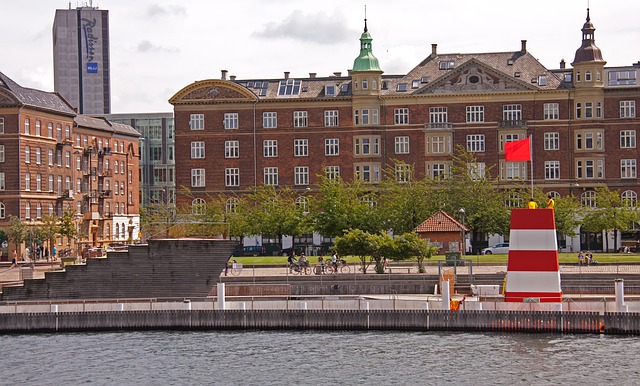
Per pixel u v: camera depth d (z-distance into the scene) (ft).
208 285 286.46
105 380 207.92
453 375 206.18
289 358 225.15
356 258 385.09
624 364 213.05
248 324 263.49
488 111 472.85
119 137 573.74
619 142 467.52
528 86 469.98
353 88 479.00
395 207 404.57
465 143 474.49
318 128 480.64
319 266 329.52
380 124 477.77
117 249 313.32
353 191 426.10
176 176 483.10
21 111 445.37
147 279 286.05
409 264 345.92
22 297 288.51
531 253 257.75
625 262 341.62
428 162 474.49
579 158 468.34
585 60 467.11
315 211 411.13
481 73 473.67
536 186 469.98
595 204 466.29
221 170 482.69
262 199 460.14
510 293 258.57
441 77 473.67
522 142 266.36
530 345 234.17
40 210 461.78
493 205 414.82
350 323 259.60
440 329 255.70
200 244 286.05
